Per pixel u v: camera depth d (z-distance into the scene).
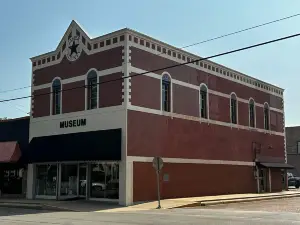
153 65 25.33
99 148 23.50
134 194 22.94
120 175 22.86
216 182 29.66
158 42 25.80
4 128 30.05
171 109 26.28
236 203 25.44
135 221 14.85
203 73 29.69
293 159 63.00
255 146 34.78
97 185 24.47
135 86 23.86
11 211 20.62
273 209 20.92
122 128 23.11
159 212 18.97
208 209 20.77
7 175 29.27
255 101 35.69
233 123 32.50
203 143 28.83
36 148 26.92
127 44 23.70
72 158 24.44
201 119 28.89
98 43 25.20
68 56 26.89
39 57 28.62
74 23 26.70
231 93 32.59
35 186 27.52
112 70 24.17
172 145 26.05
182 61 27.73
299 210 20.30
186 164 27.03
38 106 28.17
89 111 24.95
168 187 25.39
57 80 27.34
